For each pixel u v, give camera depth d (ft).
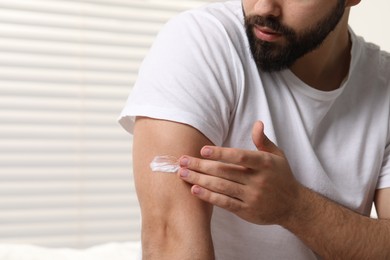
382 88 4.66
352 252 4.11
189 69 3.94
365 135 4.54
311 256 4.30
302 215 3.94
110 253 6.30
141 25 8.81
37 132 8.38
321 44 4.25
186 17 4.22
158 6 8.88
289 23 4.01
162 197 3.74
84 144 8.59
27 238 8.42
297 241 4.24
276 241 4.21
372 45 4.82
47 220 8.48
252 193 3.74
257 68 4.17
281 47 4.05
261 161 3.73
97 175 8.66
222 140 4.05
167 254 3.69
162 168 3.76
